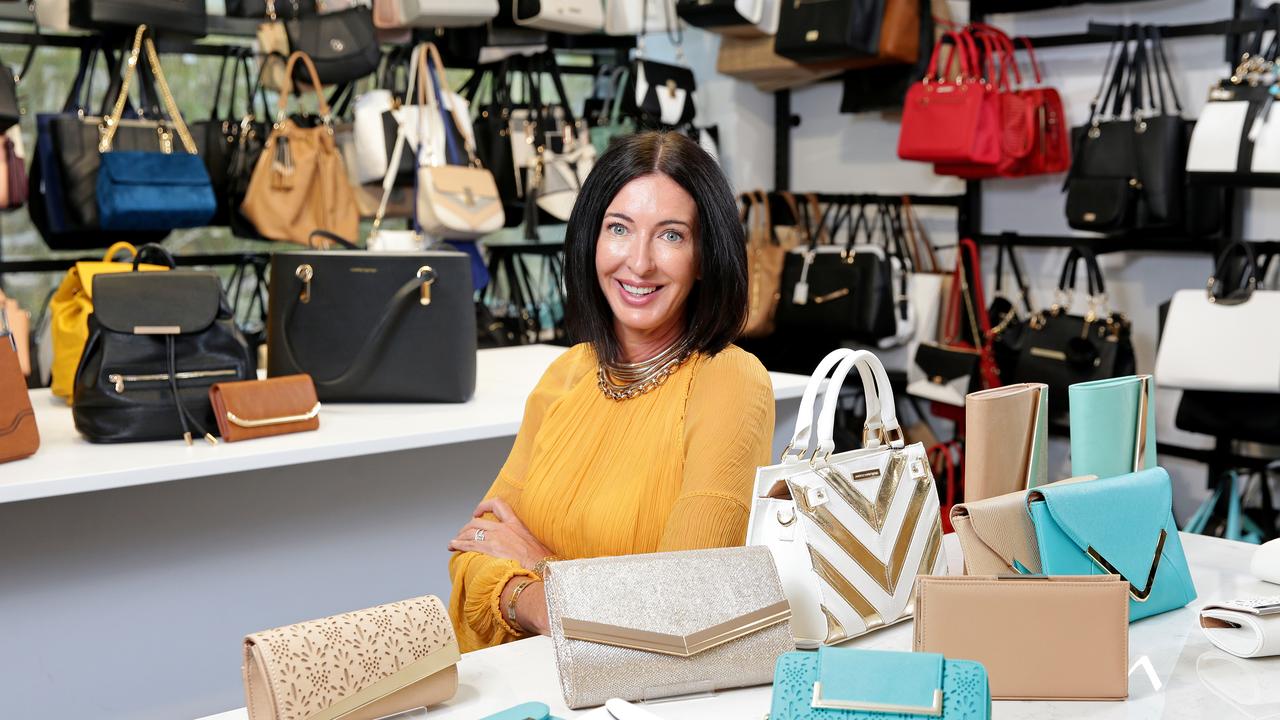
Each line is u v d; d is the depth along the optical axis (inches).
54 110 176.7
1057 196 181.2
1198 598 68.0
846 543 61.6
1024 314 183.3
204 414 100.3
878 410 66.0
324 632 52.4
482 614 70.5
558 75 200.7
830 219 217.9
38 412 114.1
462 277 114.9
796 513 60.6
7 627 91.7
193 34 167.5
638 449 69.6
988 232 190.9
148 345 99.5
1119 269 172.7
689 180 69.3
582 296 72.5
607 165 70.8
